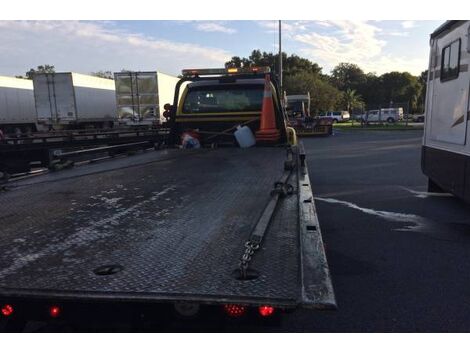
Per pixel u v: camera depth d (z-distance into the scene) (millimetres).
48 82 24203
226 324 1814
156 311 1834
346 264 4453
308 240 2236
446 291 3775
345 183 9539
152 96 23594
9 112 24500
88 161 5609
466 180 5305
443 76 6340
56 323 1928
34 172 4875
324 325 3182
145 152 6219
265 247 2193
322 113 63469
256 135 6344
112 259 2105
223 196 3293
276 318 1781
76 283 1853
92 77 26250
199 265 2012
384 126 42344
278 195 3197
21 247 2293
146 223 2666
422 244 5070
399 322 3229
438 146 6648
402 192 8344
